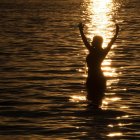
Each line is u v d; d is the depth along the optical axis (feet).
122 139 58.29
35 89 86.43
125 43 153.17
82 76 98.94
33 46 144.97
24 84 90.63
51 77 97.76
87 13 300.20
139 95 82.12
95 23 231.30
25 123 65.10
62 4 382.63
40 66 110.52
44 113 70.18
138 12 309.63
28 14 279.08
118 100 78.33
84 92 83.66
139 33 183.93
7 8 327.47
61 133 60.59
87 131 61.36
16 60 118.62
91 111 71.36
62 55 128.16
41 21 234.79
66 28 203.10
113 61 118.42
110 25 221.25
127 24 224.74
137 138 58.70
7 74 100.37
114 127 63.16
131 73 103.04
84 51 136.15
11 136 59.31
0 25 212.84
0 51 133.28
